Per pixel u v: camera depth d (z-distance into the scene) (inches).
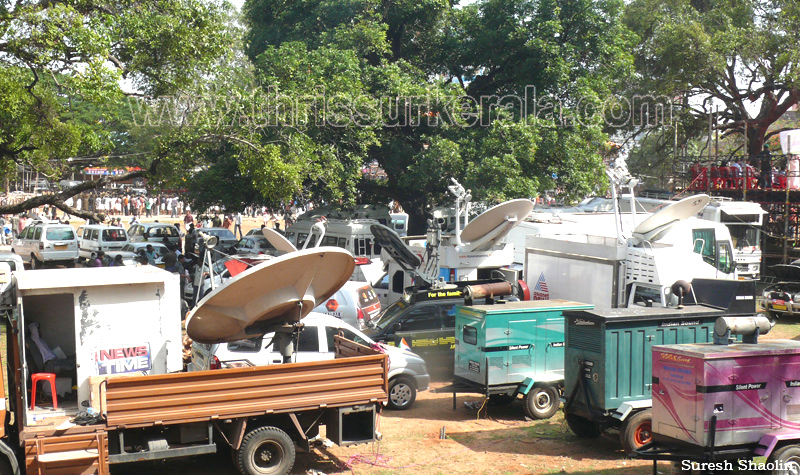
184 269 896.9
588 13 1098.7
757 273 1082.7
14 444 295.4
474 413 454.6
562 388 447.2
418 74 1123.9
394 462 359.6
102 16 700.7
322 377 330.0
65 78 665.6
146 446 304.7
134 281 317.4
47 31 633.6
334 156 976.3
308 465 353.7
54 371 319.0
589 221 879.1
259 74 1004.6
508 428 422.0
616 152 1534.2
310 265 326.6
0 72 657.6
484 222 604.1
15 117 698.2
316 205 1177.4
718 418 294.4
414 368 464.1
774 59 1307.8
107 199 2229.3
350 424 345.4
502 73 1158.3
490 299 472.1
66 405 315.6
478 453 373.7
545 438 401.7
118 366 316.8
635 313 381.7
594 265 579.2
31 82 727.1
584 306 450.6
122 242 1235.9
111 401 292.4
